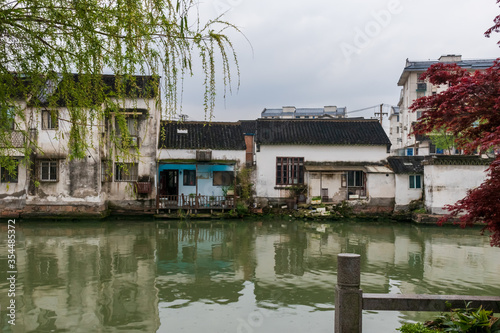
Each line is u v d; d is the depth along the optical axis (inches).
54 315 297.0
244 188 934.4
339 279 171.0
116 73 129.4
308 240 637.9
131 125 857.5
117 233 669.3
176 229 729.0
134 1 120.1
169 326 279.7
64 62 126.1
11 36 118.1
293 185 962.1
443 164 830.5
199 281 394.3
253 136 1077.1
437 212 833.5
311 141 966.4
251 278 408.5
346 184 957.8
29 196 795.4
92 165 804.6
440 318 209.8
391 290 369.1
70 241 589.0
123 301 331.0
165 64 129.2
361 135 999.6
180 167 921.5
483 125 199.0
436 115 194.9
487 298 177.6
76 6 114.6
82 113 138.8
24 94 137.1
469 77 187.8
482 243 621.6
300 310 315.3
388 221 886.4
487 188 184.4
